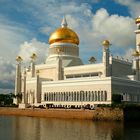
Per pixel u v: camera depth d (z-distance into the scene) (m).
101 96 142.50
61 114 132.50
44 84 173.12
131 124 104.75
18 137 69.69
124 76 169.50
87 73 170.00
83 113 123.12
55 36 197.12
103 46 160.50
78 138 69.25
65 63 187.25
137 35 199.38
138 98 157.50
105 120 115.88
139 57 177.50
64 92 160.25
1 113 171.00
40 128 89.06
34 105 167.38
